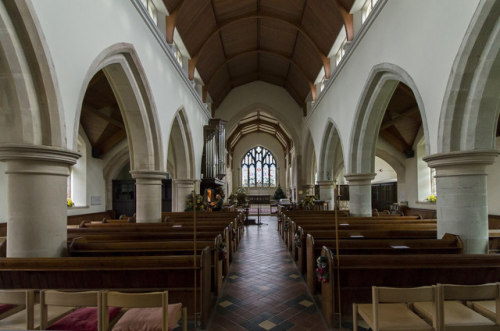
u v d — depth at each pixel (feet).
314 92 48.21
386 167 60.90
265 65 54.08
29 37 11.68
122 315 9.52
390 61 20.67
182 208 38.09
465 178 14.99
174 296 12.89
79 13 14.90
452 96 14.47
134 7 20.81
